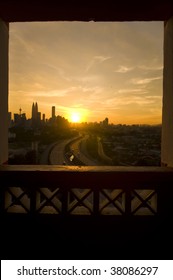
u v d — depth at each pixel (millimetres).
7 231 3451
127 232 3408
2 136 4008
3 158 4094
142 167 3695
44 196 3381
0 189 3375
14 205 3727
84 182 3307
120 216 3395
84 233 3420
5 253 3441
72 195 3359
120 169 3467
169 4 3510
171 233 3367
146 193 3828
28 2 3438
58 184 3324
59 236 3441
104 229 3416
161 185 3301
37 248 3445
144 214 3436
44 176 3314
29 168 3529
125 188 3312
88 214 3434
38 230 3438
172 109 3867
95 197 3348
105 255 3422
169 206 3326
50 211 3527
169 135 3988
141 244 3404
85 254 3428
